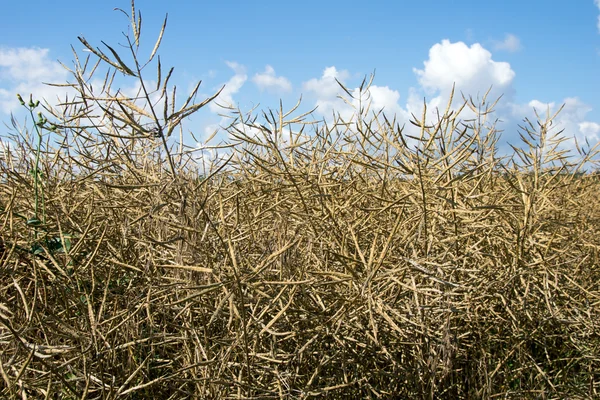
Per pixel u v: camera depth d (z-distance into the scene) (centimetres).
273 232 237
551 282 257
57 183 298
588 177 438
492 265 266
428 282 235
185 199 200
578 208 379
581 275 325
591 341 292
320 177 268
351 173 295
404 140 240
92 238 249
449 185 249
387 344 237
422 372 235
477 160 315
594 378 305
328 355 228
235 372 216
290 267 216
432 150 292
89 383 198
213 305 213
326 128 324
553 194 366
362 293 197
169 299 233
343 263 205
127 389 203
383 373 227
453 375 255
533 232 266
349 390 233
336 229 244
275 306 212
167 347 244
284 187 261
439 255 232
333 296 232
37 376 210
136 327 224
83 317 214
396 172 291
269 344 228
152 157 279
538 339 285
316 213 266
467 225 254
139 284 241
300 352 206
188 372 221
